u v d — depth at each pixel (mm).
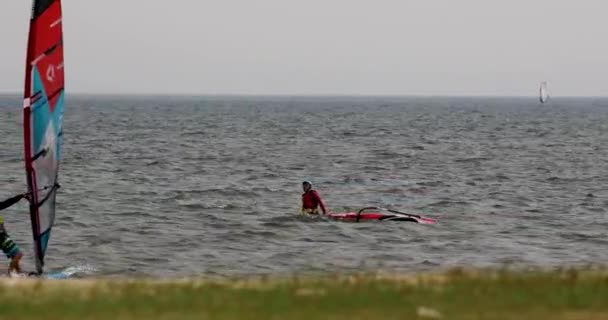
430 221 148750
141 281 59219
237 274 104688
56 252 116562
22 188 196500
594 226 148375
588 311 45938
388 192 198250
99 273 104000
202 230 138750
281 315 45000
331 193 195625
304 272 105625
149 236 132125
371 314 45219
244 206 169375
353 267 109812
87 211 157750
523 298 49438
